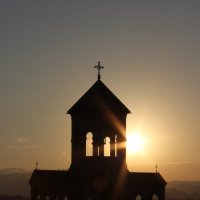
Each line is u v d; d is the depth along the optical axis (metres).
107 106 91.44
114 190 89.75
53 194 91.06
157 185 91.19
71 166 91.56
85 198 89.81
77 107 91.81
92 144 91.06
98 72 94.12
